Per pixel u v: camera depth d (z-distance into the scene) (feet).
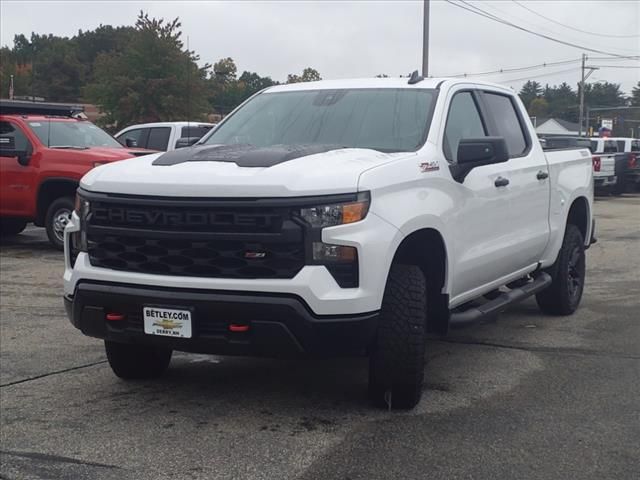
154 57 101.45
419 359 16.08
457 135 19.58
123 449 15.07
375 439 15.39
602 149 89.71
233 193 14.89
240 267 14.98
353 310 14.85
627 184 90.38
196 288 15.10
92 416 16.85
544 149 25.22
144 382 19.17
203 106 103.24
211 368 20.30
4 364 20.79
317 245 14.75
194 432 15.88
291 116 19.99
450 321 18.49
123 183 15.87
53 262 36.99
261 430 15.94
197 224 15.14
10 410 17.28
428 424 16.17
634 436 15.55
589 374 19.67
